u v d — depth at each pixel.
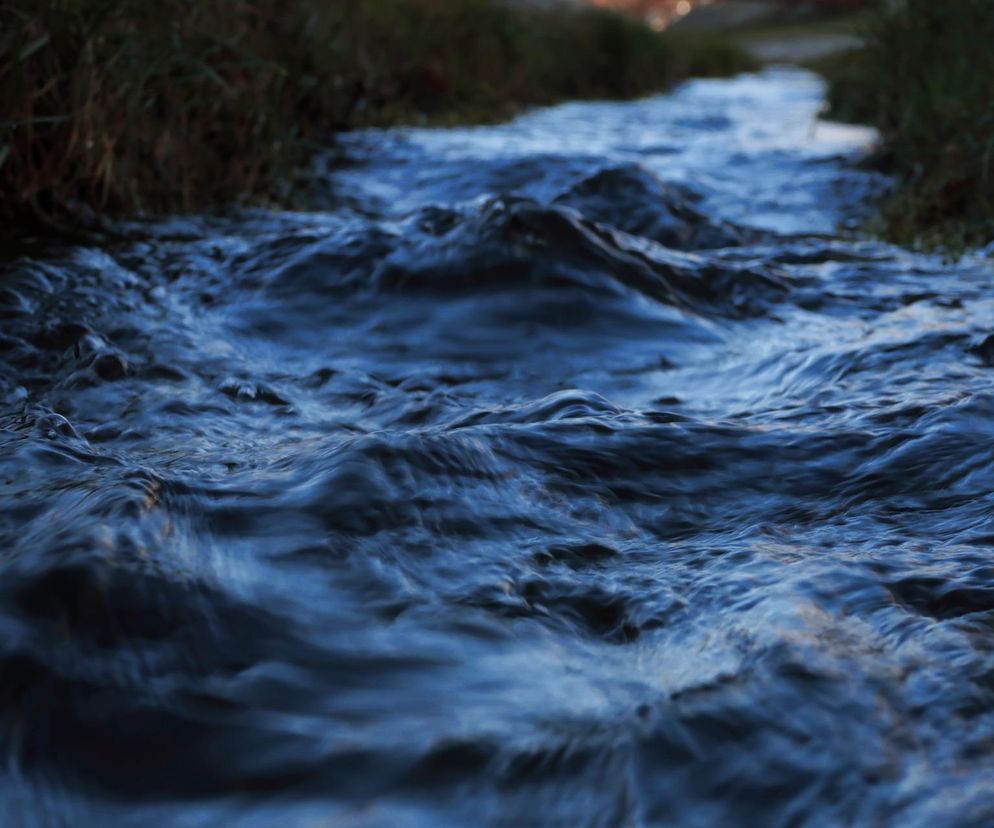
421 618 1.27
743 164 6.60
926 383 2.41
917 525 1.64
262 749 1.02
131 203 4.44
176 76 4.95
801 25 35.62
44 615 1.15
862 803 0.96
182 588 1.23
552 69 12.76
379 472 1.58
